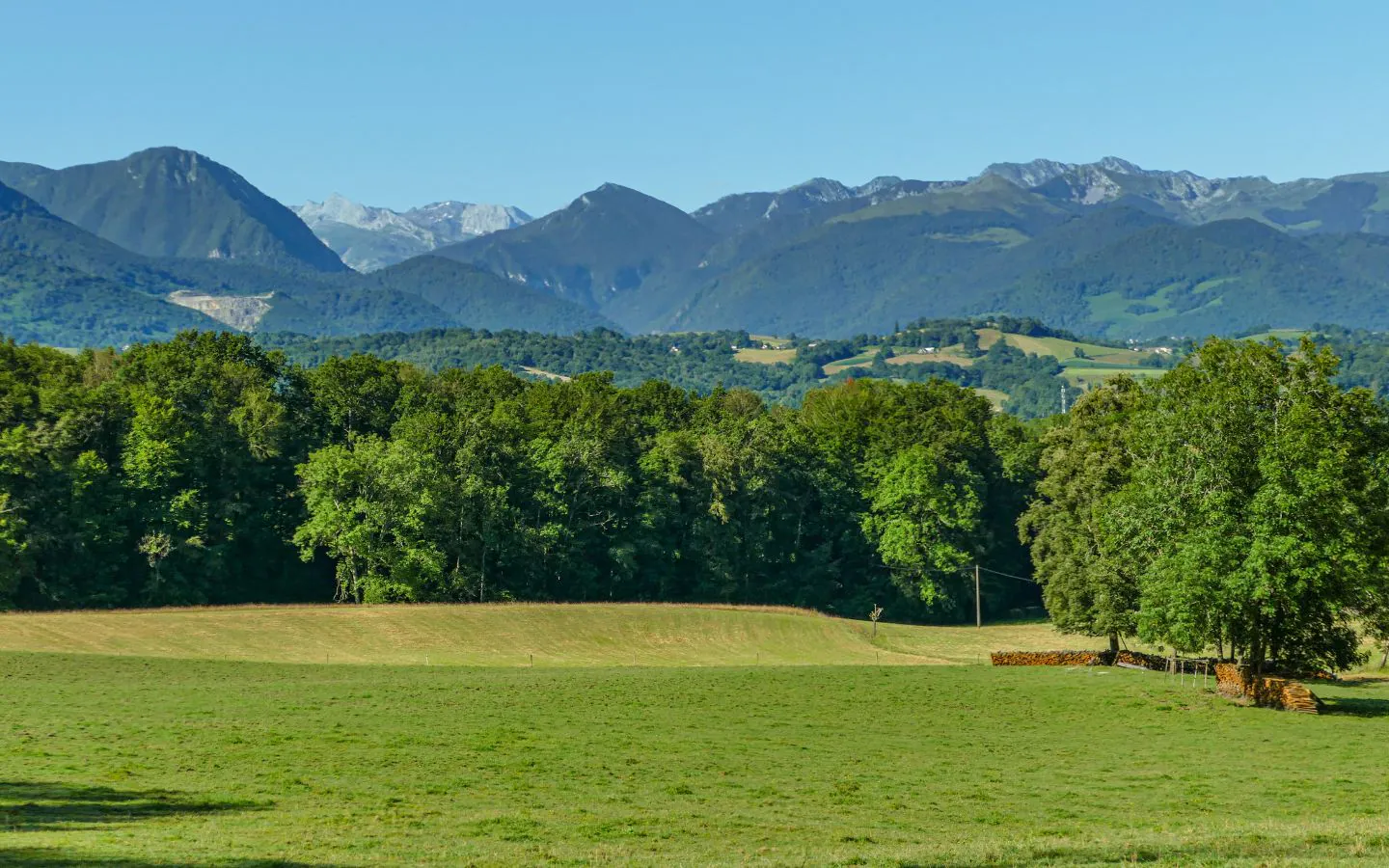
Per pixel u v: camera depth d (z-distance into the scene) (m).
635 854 33.50
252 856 31.48
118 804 38.88
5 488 109.06
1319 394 67.75
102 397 120.62
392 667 82.44
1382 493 65.31
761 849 34.59
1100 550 84.81
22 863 29.67
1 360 129.88
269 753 48.72
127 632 89.12
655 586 139.75
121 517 114.62
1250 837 35.56
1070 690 72.44
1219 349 75.69
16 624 87.81
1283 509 61.91
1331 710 65.25
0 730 52.09
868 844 35.72
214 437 123.50
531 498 134.00
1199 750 54.03
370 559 116.75
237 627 93.62
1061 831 38.12
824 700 68.38
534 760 49.06
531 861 32.06
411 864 31.28
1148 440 73.31
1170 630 67.81
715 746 53.59
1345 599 63.06
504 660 94.75
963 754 52.97
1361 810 41.84
